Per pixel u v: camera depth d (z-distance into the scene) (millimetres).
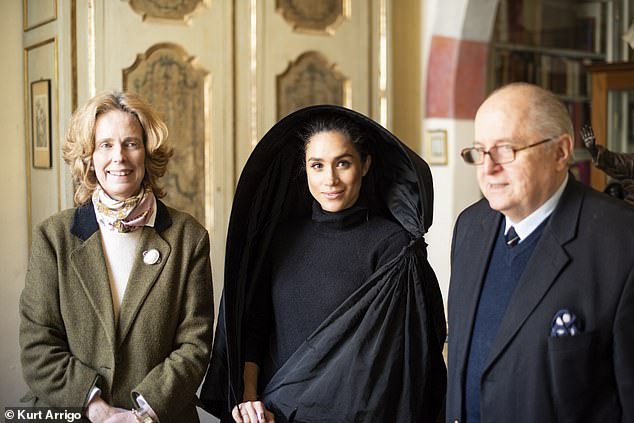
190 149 3719
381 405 2068
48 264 2182
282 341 2221
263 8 3881
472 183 4691
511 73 5094
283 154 2305
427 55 4664
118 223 2203
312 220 2287
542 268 1779
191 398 2180
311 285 2203
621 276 1703
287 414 2119
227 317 2170
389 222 2260
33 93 3652
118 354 2148
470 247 1986
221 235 3809
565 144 1777
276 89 3939
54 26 3412
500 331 1800
